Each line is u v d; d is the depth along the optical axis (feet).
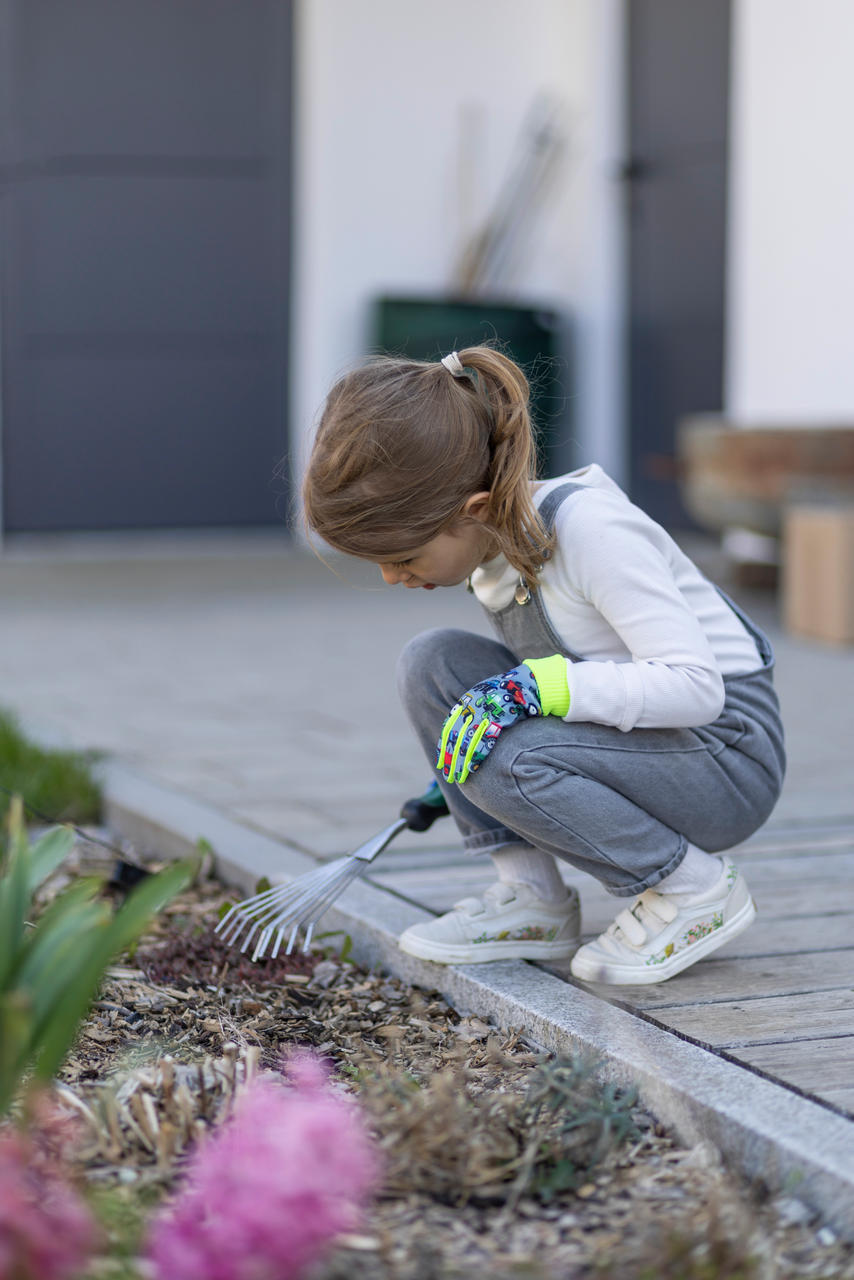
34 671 16.48
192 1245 3.77
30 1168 4.66
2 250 27.14
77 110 27.30
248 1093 5.11
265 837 9.39
